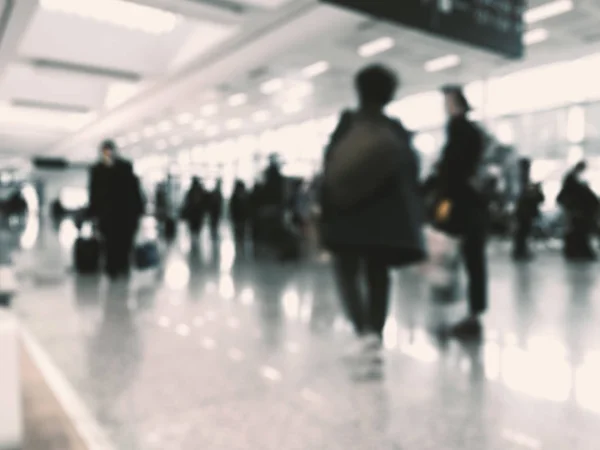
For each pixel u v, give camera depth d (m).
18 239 10.77
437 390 2.09
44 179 29.52
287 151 16.88
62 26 9.48
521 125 11.42
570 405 1.94
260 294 4.25
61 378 2.20
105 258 5.04
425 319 3.36
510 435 1.69
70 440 1.63
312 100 13.32
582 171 6.94
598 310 3.62
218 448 1.60
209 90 12.22
